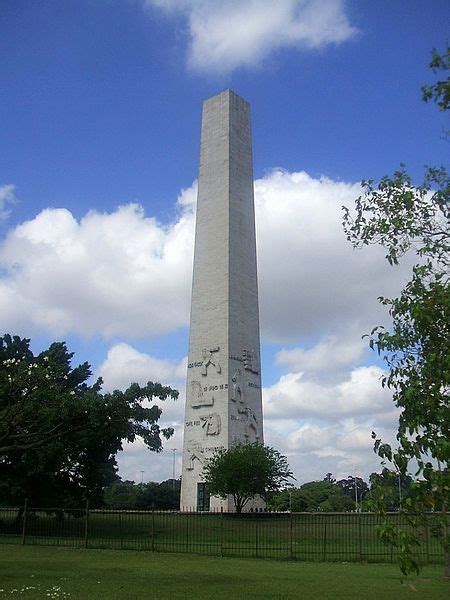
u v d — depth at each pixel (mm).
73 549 32812
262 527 40688
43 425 28891
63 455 43094
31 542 35875
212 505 52688
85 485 47875
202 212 60062
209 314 57156
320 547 32250
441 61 9859
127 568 25172
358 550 30938
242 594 19047
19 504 44312
